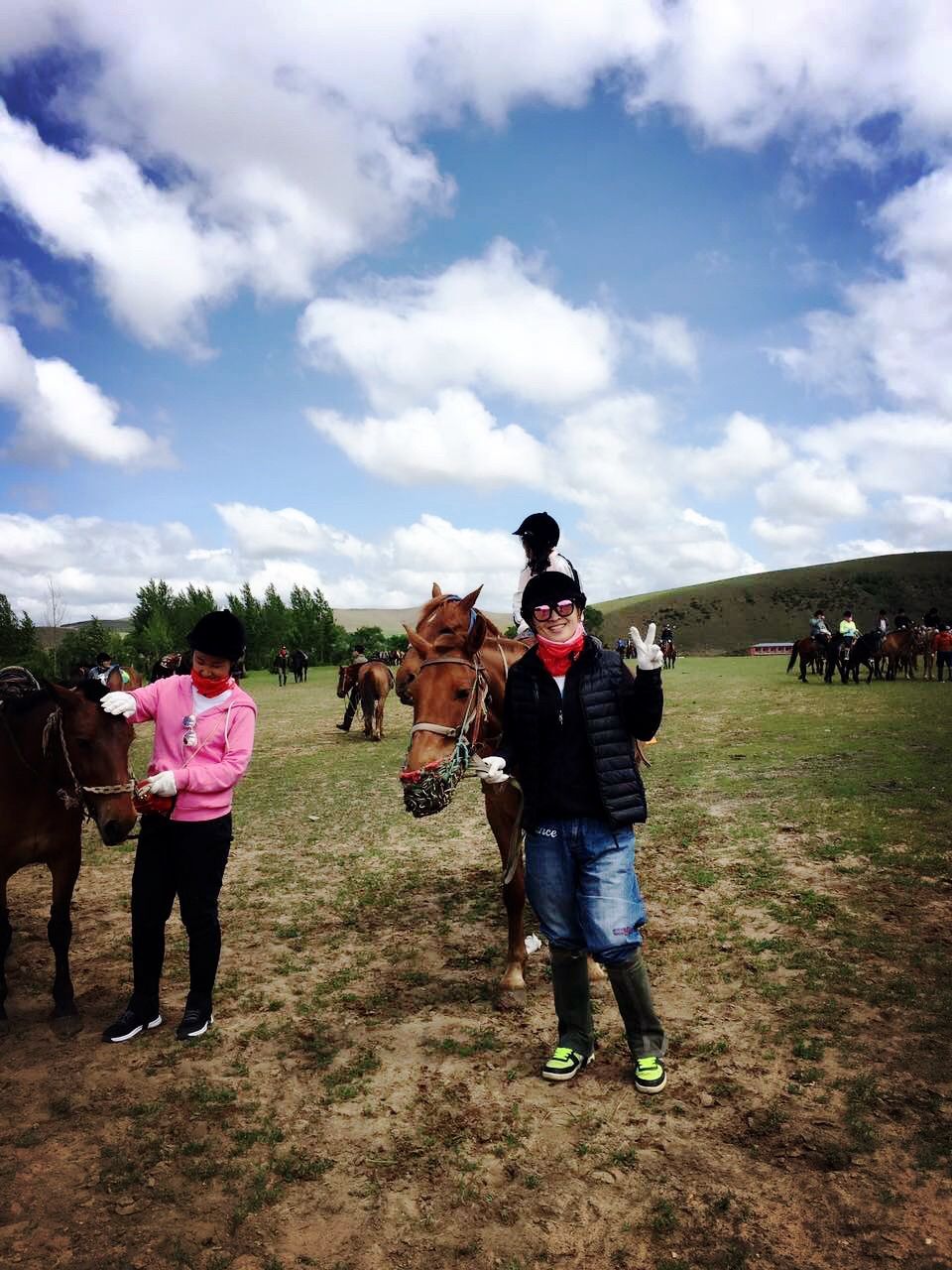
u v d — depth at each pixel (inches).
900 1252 90.6
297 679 1777.8
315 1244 96.9
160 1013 158.9
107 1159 114.7
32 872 285.7
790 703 677.9
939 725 478.6
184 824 145.9
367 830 320.2
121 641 2369.6
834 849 243.9
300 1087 133.0
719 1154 109.8
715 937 186.7
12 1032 156.1
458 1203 103.0
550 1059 132.9
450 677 140.2
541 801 127.0
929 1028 138.7
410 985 172.4
